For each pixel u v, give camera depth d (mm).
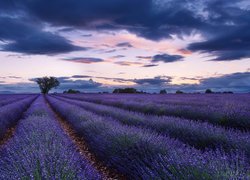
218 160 3459
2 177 3090
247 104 14109
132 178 4473
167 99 23469
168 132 7156
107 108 14781
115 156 5176
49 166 3293
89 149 7359
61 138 5605
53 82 102375
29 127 6801
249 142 4867
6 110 12844
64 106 18438
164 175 3408
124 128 6348
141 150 4625
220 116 9672
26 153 3979
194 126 6922
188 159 3445
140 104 16594
